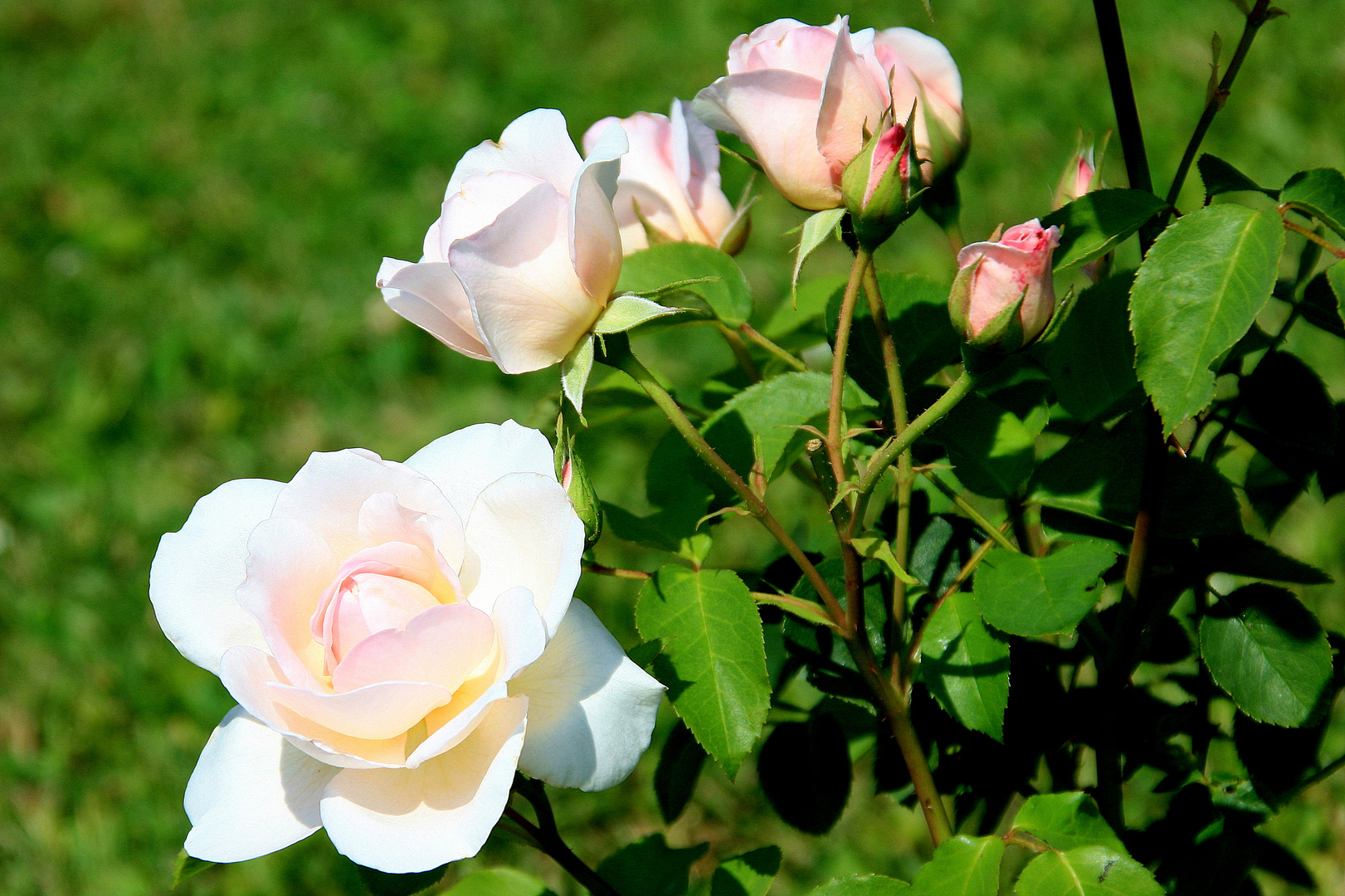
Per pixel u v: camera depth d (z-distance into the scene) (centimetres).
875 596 88
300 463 204
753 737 83
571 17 312
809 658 88
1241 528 86
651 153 90
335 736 80
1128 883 83
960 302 81
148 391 218
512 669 79
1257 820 90
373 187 262
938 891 84
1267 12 83
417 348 221
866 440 89
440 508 81
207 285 240
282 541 80
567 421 91
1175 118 235
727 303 90
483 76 295
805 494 171
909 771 88
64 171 277
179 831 153
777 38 84
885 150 82
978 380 82
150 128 290
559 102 279
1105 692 88
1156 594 88
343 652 80
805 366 89
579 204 81
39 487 202
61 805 158
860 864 138
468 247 81
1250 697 86
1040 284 81
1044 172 230
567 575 80
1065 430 91
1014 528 88
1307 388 87
